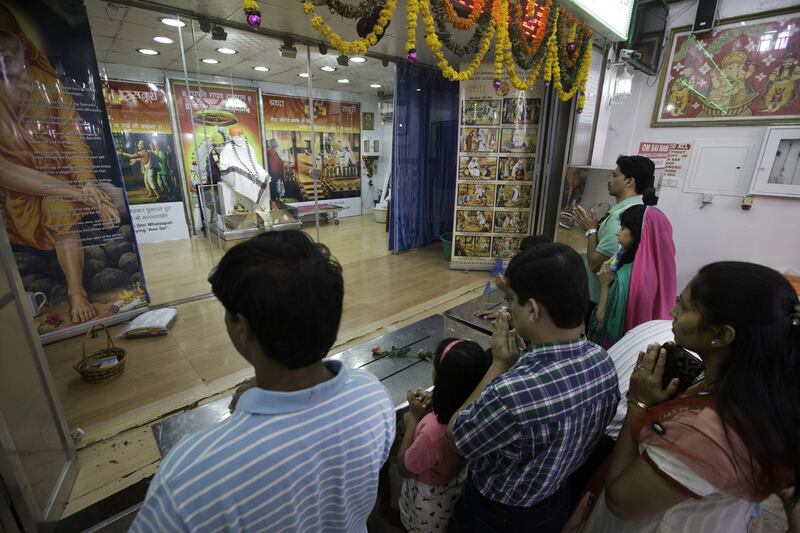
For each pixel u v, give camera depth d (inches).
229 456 18.9
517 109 167.6
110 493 64.2
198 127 185.3
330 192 249.3
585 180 142.8
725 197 134.8
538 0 104.9
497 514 37.5
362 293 155.7
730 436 24.2
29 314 57.5
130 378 96.3
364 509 26.4
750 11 121.6
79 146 109.6
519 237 181.9
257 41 143.9
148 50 153.9
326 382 22.3
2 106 94.9
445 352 45.8
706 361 28.8
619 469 31.6
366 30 88.4
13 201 100.1
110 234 120.3
